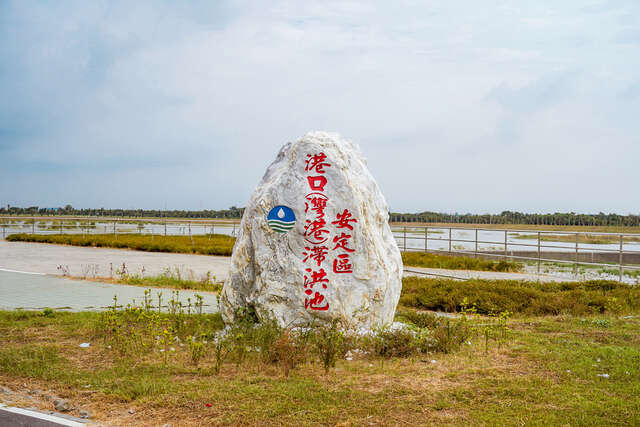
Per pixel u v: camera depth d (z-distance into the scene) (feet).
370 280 24.31
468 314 33.42
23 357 20.92
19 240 101.50
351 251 24.22
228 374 19.11
